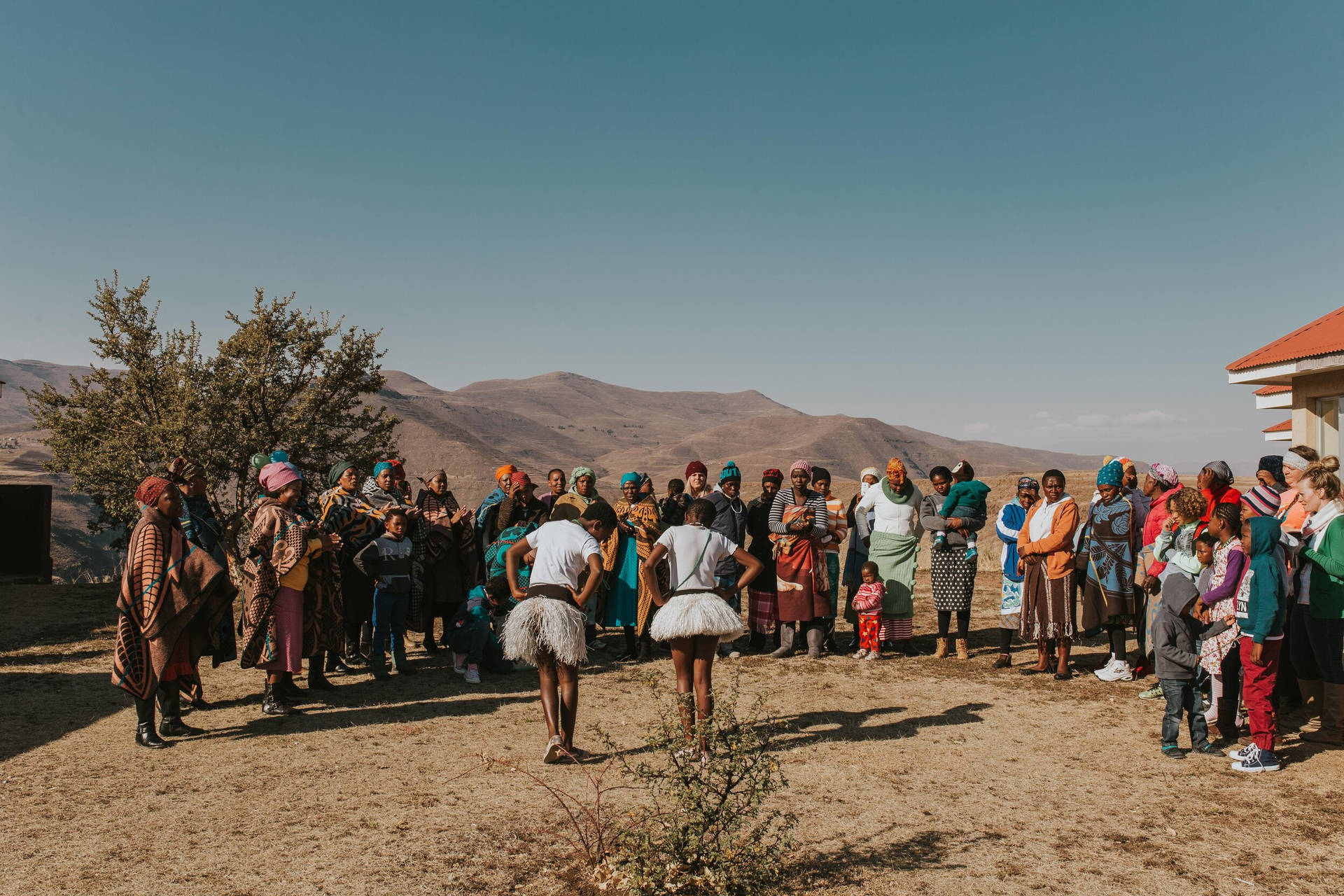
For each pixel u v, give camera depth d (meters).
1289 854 4.41
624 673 8.70
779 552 9.30
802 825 4.80
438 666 9.09
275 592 6.95
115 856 4.35
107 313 16.08
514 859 4.32
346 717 7.02
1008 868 4.25
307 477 16.50
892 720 6.94
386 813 4.92
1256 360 9.98
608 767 5.71
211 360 16.58
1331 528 6.02
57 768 5.71
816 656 9.38
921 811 5.00
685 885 4.02
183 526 6.59
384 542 8.32
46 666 8.84
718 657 9.41
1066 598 8.20
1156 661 6.10
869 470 10.27
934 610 13.04
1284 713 7.06
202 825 4.74
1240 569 5.85
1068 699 7.62
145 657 6.13
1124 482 8.94
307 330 16.95
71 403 16.36
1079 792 5.30
